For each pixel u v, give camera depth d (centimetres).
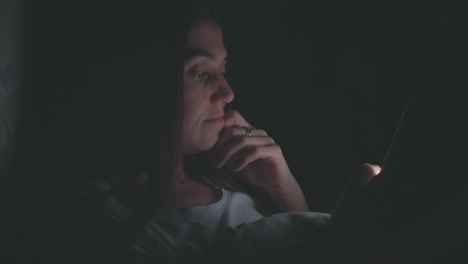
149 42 101
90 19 110
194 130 105
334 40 166
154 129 98
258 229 90
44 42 113
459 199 72
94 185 106
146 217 95
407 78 156
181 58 98
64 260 94
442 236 70
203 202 107
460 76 62
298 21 167
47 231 98
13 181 107
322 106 168
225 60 109
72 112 111
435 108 63
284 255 85
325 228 87
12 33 109
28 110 112
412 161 64
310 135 169
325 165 167
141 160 105
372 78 162
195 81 103
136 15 104
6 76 108
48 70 113
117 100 107
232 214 104
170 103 97
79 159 110
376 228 67
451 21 66
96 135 109
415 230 71
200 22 102
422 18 144
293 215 92
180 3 100
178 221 98
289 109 170
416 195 64
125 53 105
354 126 166
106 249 91
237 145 110
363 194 69
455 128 62
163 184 97
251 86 169
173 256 91
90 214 98
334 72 167
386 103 162
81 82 111
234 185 120
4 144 107
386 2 156
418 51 148
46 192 106
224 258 87
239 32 164
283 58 168
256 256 85
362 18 161
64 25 112
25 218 103
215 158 111
